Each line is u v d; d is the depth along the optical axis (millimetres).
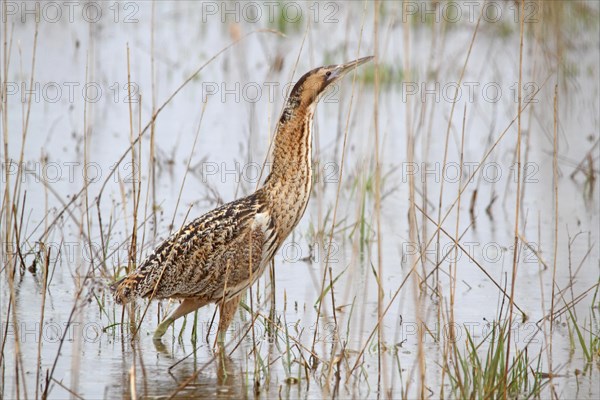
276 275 12758
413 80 21266
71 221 13906
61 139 17406
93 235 13406
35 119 18344
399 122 19266
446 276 12734
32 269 12305
